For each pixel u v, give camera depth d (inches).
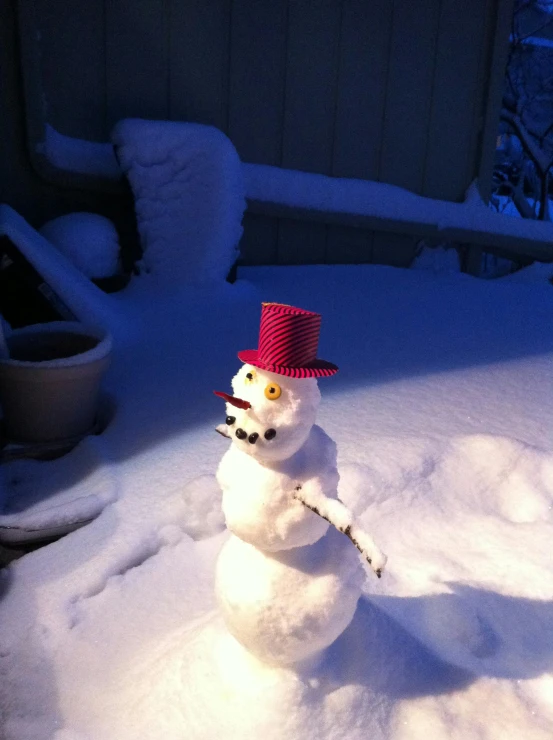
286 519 45.4
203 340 136.3
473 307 172.4
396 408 105.9
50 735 55.7
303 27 185.0
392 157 205.9
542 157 273.0
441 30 200.4
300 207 192.9
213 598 69.7
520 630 66.9
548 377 122.8
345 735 52.1
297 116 191.3
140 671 60.3
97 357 95.9
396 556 77.0
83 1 163.2
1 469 92.8
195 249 160.9
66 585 71.0
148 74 173.2
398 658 58.3
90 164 168.4
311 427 48.3
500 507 88.4
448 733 54.1
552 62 275.9
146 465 89.6
